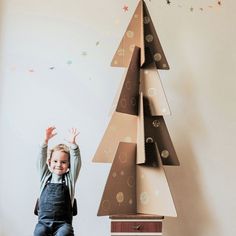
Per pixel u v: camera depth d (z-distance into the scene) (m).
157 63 1.99
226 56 2.30
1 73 2.25
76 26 2.30
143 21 1.99
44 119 2.23
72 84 2.26
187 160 2.22
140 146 1.86
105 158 1.96
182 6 2.31
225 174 2.21
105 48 2.29
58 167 1.85
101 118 2.24
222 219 2.17
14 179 2.18
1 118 2.22
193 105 2.26
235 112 2.26
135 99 1.93
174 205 1.99
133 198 1.92
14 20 2.29
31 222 2.14
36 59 2.27
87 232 2.14
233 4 2.31
